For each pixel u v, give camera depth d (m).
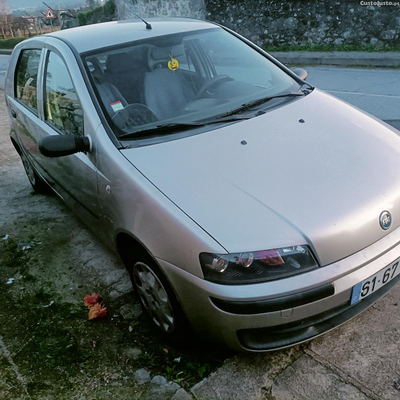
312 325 1.99
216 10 13.35
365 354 2.21
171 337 2.40
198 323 2.11
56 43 3.23
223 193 2.10
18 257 3.55
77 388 2.27
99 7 18.48
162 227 2.09
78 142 2.62
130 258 2.50
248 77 3.09
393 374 2.09
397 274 2.15
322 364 2.18
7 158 5.93
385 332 2.32
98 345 2.56
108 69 2.85
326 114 2.75
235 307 1.88
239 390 2.10
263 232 1.91
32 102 3.79
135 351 2.49
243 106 2.80
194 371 2.31
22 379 2.36
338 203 2.03
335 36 11.88
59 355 2.51
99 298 2.93
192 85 2.92
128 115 2.65
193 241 1.95
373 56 10.32
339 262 1.94
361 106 6.62
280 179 2.16
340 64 10.63
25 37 24.36
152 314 2.50
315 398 2.01
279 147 2.39
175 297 2.17
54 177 3.65
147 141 2.51
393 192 2.15
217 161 2.29
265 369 2.20
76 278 3.21
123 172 2.35
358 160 2.31
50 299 3.01
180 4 13.69
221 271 1.89
